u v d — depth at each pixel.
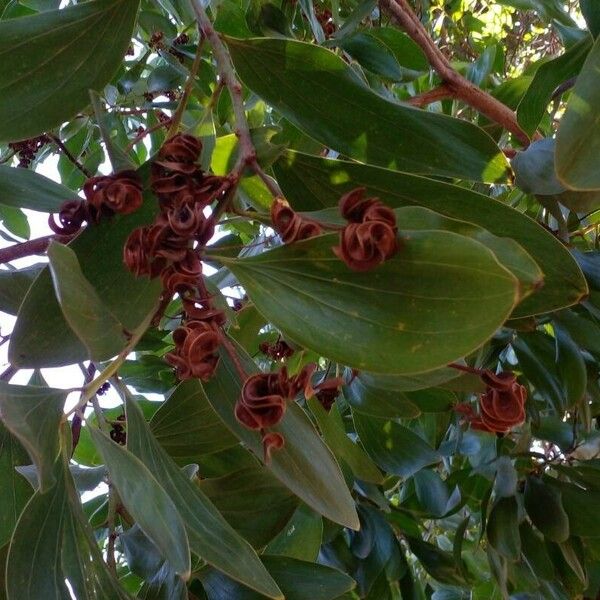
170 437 0.46
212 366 0.29
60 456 0.28
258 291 0.29
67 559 0.28
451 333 0.25
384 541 0.67
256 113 0.78
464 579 0.71
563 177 0.27
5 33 0.37
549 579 0.60
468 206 0.35
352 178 0.38
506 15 1.19
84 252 0.35
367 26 0.66
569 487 0.62
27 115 0.37
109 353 0.27
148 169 0.36
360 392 0.59
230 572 0.29
